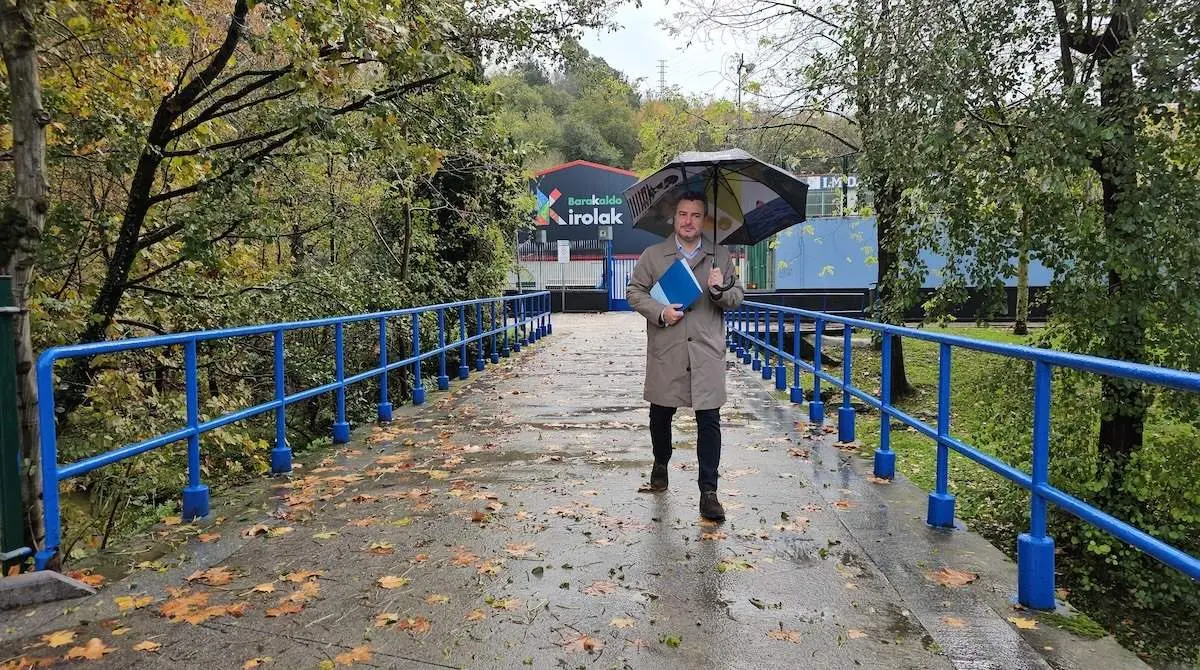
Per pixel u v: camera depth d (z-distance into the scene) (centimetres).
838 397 1223
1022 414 717
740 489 532
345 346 1384
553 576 376
